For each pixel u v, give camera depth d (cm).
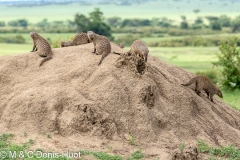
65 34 14025
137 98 1922
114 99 1902
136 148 1766
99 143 1770
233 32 16775
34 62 2123
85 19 11394
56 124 1845
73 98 1898
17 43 12569
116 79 1964
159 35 16162
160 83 2048
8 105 1930
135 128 1852
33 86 1986
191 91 2130
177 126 1934
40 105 1886
